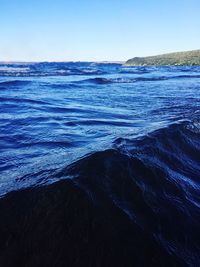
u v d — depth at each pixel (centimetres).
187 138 720
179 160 605
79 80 2845
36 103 1340
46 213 347
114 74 4441
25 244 314
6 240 316
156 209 408
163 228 375
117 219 358
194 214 425
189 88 2230
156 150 592
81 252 311
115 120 1010
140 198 417
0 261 296
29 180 428
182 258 333
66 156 543
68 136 761
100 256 311
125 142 595
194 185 520
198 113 1138
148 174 486
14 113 1084
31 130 828
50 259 302
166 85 2506
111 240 329
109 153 495
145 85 2502
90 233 331
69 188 379
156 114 1138
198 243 370
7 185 421
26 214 346
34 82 2450
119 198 398
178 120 921
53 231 328
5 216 344
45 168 478
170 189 474
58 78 3153
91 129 850
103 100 1546
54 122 943
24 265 295
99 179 418
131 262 311
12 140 723
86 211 354
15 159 576
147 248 332
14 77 3056
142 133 686
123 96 1725
